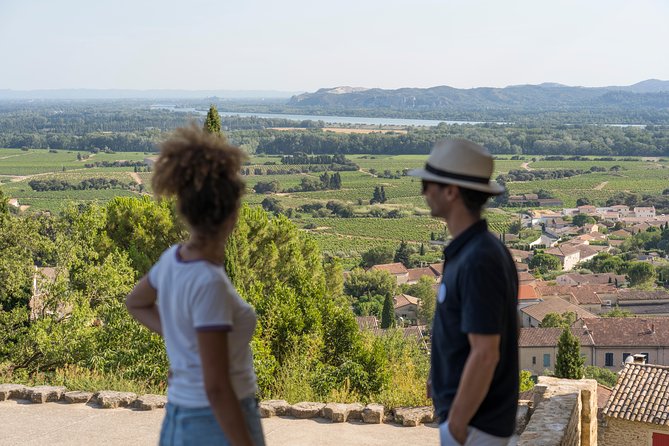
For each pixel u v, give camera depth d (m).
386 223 180.75
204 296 2.55
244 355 2.71
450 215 3.09
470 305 2.89
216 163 2.62
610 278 124.00
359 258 139.12
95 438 6.95
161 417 7.65
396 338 17.33
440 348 3.10
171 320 2.66
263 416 7.99
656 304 106.94
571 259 140.38
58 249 20.12
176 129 2.69
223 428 2.54
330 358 15.45
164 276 2.69
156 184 2.67
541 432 5.71
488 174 3.07
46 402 8.18
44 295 19.56
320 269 29.64
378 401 8.89
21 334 18.31
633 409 18.47
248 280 24.23
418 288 105.00
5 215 21.34
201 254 2.66
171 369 2.69
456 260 3.02
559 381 7.27
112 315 14.24
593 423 7.25
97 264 21.28
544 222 182.88
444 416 3.08
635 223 182.12
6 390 8.26
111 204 24.91
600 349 76.38
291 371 11.24
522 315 96.31
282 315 14.88
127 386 9.06
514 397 3.07
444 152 3.06
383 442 7.20
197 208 2.60
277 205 189.00
